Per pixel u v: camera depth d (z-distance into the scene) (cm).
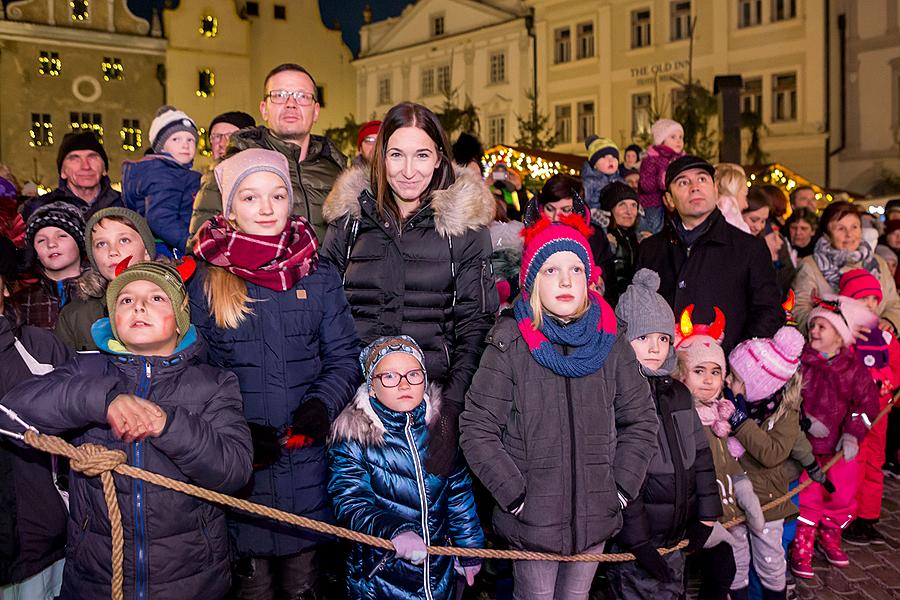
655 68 2905
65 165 492
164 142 458
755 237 429
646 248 464
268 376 287
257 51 4175
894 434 683
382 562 285
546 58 3250
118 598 236
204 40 3903
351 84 4412
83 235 378
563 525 289
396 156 317
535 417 292
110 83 3722
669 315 335
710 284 424
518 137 3356
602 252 544
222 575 263
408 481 297
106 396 236
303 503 291
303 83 374
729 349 419
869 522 513
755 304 418
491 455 286
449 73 3641
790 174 1466
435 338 322
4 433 240
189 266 277
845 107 2592
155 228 418
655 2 2889
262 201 284
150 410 235
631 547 309
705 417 354
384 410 298
